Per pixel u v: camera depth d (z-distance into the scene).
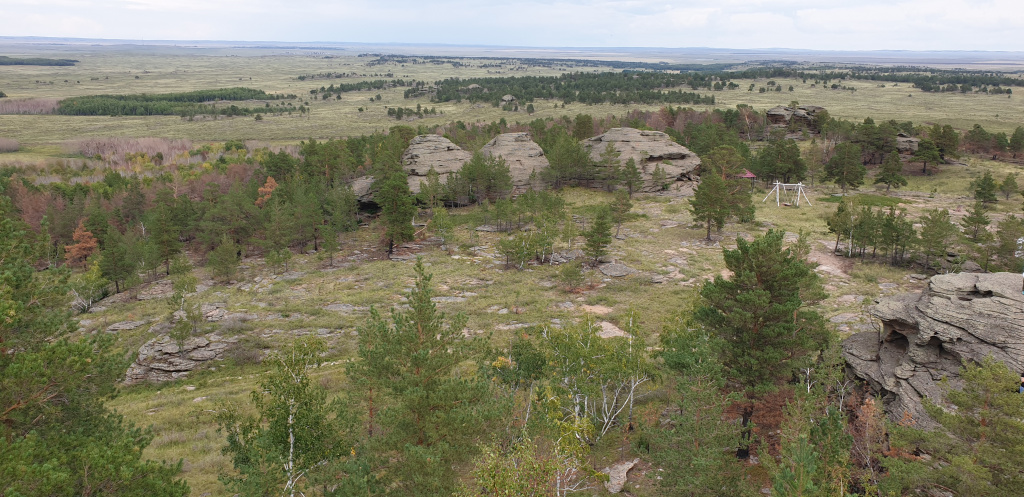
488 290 65.12
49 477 15.48
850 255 68.44
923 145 115.00
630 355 32.75
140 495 17.52
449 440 23.64
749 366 28.00
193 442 35.22
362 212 104.75
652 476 24.75
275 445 22.36
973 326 25.70
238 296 67.69
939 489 21.66
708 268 67.25
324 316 59.72
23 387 18.81
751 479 26.27
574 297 61.38
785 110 162.62
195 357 51.19
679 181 111.50
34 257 23.94
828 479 21.14
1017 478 18.92
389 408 23.09
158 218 79.56
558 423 25.27
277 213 82.12
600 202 102.69
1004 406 19.28
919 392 25.64
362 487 21.22
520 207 91.19
